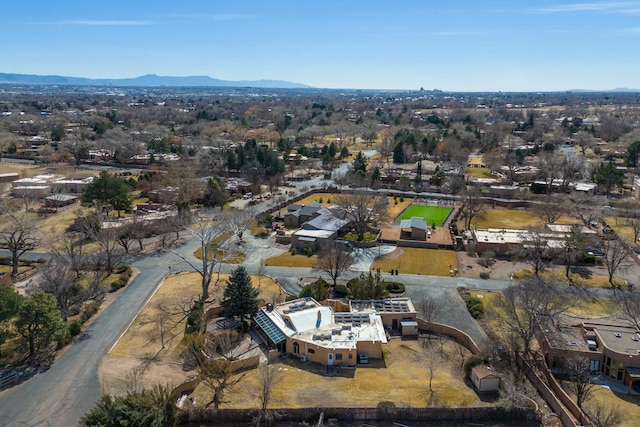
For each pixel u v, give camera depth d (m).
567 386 60.09
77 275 82.94
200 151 198.62
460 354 67.12
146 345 67.44
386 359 65.69
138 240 108.19
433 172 187.38
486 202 150.50
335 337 66.81
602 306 80.12
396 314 73.94
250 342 69.69
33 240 104.25
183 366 62.62
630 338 64.62
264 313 73.25
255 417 52.50
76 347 66.50
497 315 71.25
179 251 105.50
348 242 110.56
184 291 85.12
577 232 95.56
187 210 119.38
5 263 96.50
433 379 60.75
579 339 67.12
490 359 62.62
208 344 65.19
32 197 141.00
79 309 76.94
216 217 114.38
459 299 83.31
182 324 73.50
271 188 161.50
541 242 97.56
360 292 79.44
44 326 62.88
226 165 182.50
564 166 160.38
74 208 136.88
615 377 61.00
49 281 73.88
